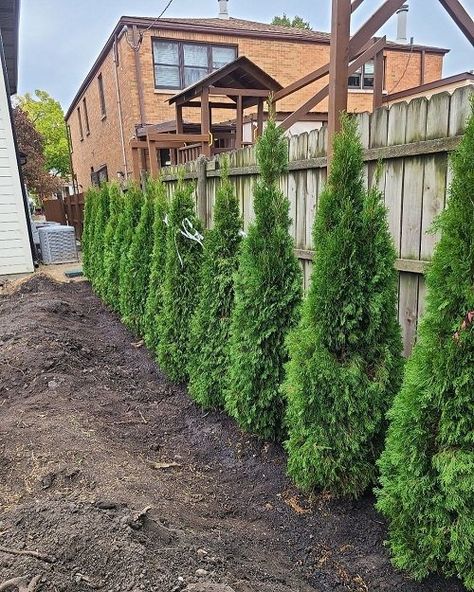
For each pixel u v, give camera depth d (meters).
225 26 13.03
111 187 6.87
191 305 3.78
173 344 3.93
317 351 2.18
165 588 1.42
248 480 2.61
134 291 5.20
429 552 1.79
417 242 2.66
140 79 12.23
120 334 5.57
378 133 2.83
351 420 2.18
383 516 2.20
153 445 2.98
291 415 2.40
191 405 3.66
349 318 2.13
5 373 3.80
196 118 13.16
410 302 2.77
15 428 2.76
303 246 3.72
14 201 8.99
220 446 3.01
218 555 1.75
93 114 17.78
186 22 12.48
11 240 9.10
